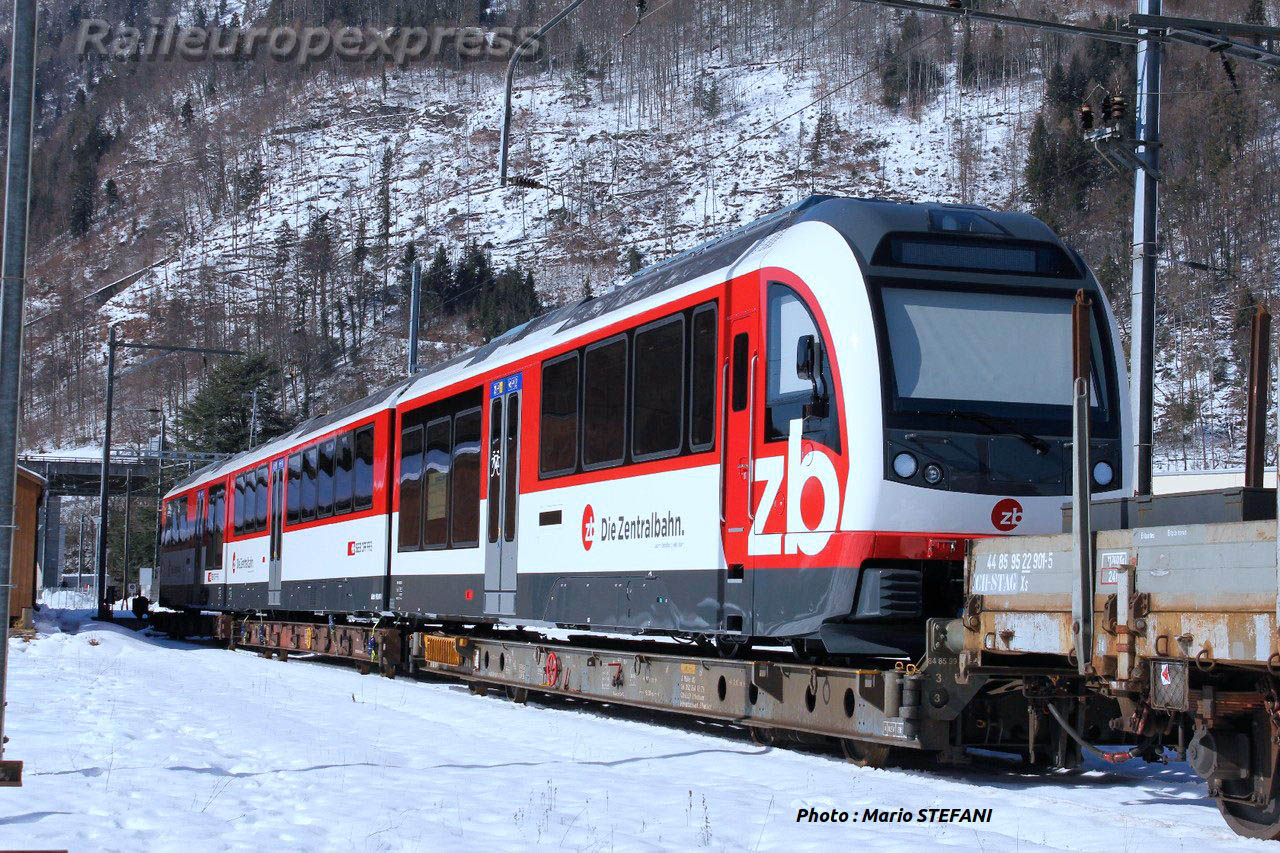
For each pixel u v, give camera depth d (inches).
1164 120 3678.6
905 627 398.6
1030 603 319.6
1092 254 3533.5
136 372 5733.3
